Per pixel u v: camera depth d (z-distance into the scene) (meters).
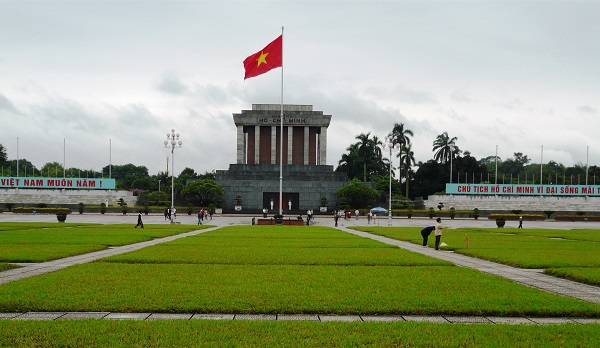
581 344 9.66
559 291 15.94
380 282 16.44
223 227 57.50
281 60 64.00
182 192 106.56
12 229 44.34
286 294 14.16
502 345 9.55
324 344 9.53
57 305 12.50
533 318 12.31
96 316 11.84
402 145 137.50
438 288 15.43
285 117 119.00
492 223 80.56
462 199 120.00
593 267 21.23
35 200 114.75
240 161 118.31
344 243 33.47
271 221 68.31
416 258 24.12
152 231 44.19
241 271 18.73
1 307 12.30
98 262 21.22
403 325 10.99
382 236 43.31
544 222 89.56
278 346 9.34
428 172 148.38
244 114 119.25
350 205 109.94
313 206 111.06
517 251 28.48
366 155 142.62
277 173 112.50
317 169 116.12
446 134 145.12
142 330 10.29
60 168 182.50
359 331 10.48
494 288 15.49
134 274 17.70
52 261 22.16
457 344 9.59
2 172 158.88
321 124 119.31
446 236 43.47
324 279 16.97
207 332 10.20
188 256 23.83
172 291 14.45
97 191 117.69
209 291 14.49
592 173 166.50
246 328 10.55
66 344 9.34
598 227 67.62
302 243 33.12
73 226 51.44
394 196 124.12
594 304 13.35
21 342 9.42
